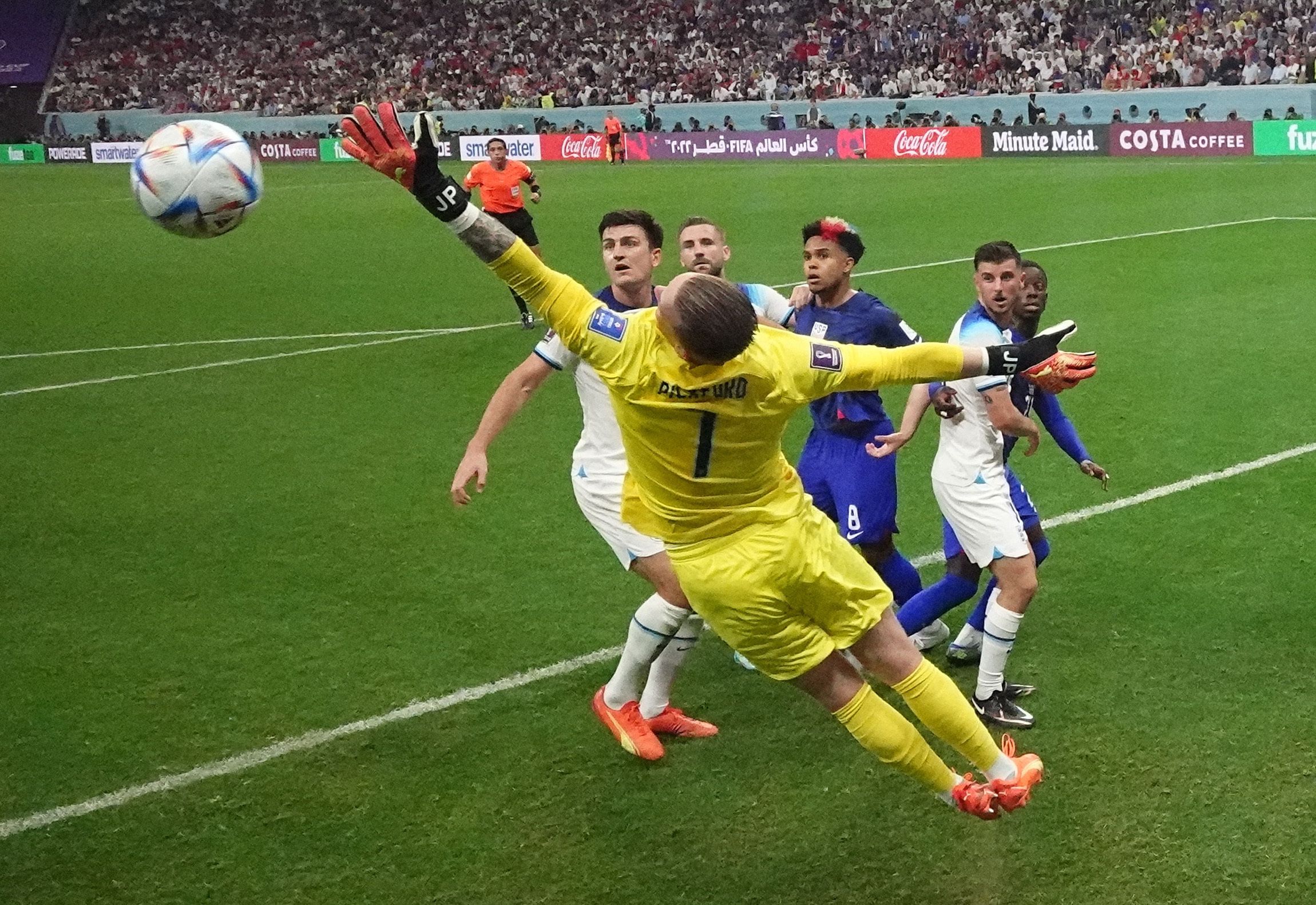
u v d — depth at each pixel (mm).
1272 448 7344
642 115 36562
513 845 3889
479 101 39969
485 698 4828
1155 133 27516
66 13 44969
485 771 4320
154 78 43750
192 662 5199
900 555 5148
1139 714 4484
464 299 13633
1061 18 32625
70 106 44219
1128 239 15797
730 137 32750
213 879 3760
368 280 15188
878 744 3441
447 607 5672
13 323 13031
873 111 33719
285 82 42344
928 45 34406
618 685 4332
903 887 3617
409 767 4355
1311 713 4434
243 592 5914
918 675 3463
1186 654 4922
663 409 3199
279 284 15164
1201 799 3945
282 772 4340
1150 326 10758
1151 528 6215
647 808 4066
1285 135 25750
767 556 3340
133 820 4074
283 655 5242
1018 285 4367
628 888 3666
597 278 15219
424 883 3713
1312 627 5090
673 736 4484
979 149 29781
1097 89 31438
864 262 15086
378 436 8461
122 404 9492
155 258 17875
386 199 25641
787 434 8320
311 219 22234
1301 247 14469
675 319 3025
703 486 3305
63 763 4438
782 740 4449
